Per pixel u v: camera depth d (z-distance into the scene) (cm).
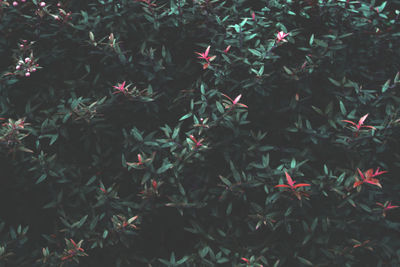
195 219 274
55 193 269
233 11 275
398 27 272
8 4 263
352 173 259
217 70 258
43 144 274
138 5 270
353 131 244
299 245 262
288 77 257
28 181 269
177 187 259
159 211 268
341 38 276
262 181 251
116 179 278
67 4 277
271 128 273
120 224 251
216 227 271
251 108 269
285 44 269
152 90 269
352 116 254
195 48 283
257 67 255
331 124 256
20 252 273
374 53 282
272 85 258
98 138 267
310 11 267
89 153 283
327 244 261
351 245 262
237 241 269
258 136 259
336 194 258
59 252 271
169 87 281
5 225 293
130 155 268
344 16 274
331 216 261
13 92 277
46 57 274
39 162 258
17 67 256
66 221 259
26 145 271
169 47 282
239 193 252
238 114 248
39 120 270
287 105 268
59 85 282
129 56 277
